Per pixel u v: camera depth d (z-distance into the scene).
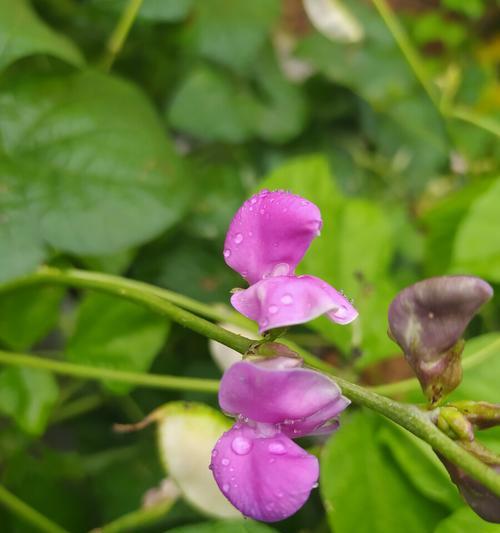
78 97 0.26
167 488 0.25
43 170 0.25
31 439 0.28
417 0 0.39
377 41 0.34
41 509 0.27
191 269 0.29
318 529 0.26
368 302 0.25
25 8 0.26
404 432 0.24
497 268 0.25
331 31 0.33
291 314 0.18
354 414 0.24
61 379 0.29
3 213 0.25
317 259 0.26
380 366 0.26
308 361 0.25
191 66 0.31
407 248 0.31
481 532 0.21
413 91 0.33
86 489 0.28
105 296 0.25
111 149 0.26
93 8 0.29
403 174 0.33
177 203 0.25
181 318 0.21
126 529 0.26
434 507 0.23
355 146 0.33
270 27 0.31
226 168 0.30
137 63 0.31
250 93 0.32
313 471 0.18
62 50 0.26
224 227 0.29
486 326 0.28
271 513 0.18
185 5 0.29
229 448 0.18
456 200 0.28
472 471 0.18
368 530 0.23
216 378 0.28
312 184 0.26
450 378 0.18
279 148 0.32
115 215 0.25
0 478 0.28
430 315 0.18
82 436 0.29
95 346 0.25
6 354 0.25
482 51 0.36
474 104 0.35
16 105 0.26
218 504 0.24
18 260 0.24
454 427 0.18
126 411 0.29
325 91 0.33
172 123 0.30
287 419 0.18
